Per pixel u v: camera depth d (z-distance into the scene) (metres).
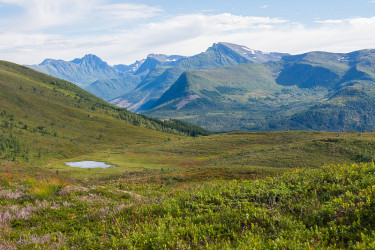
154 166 110.44
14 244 7.30
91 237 7.29
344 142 97.56
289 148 105.38
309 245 5.21
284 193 8.41
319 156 88.62
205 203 8.80
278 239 5.48
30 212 10.41
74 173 88.94
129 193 14.47
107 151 167.25
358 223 5.73
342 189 7.69
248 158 100.38
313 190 8.42
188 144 168.50
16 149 142.12
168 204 9.12
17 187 14.10
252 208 7.44
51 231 8.57
